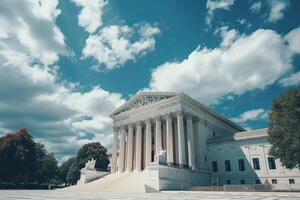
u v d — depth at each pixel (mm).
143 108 83875
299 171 66250
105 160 121062
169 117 76500
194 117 80062
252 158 74000
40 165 109375
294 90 51875
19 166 87938
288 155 50250
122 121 90375
